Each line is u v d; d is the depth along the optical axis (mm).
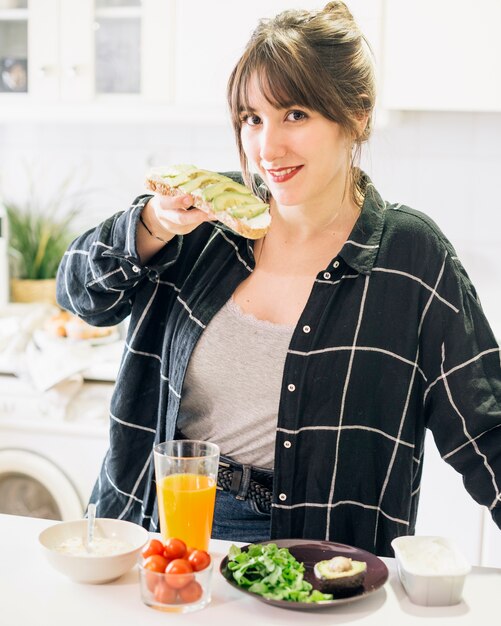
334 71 1342
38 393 2762
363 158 3039
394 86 2693
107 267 1478
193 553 1145
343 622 1109
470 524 2549
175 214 1367
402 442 1441
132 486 1593
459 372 1416
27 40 2994
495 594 1203
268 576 1166
